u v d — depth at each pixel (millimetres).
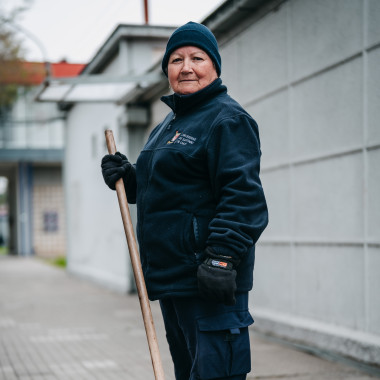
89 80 8227
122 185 2406
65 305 8750
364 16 4461
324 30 4980
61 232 25359
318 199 5113
